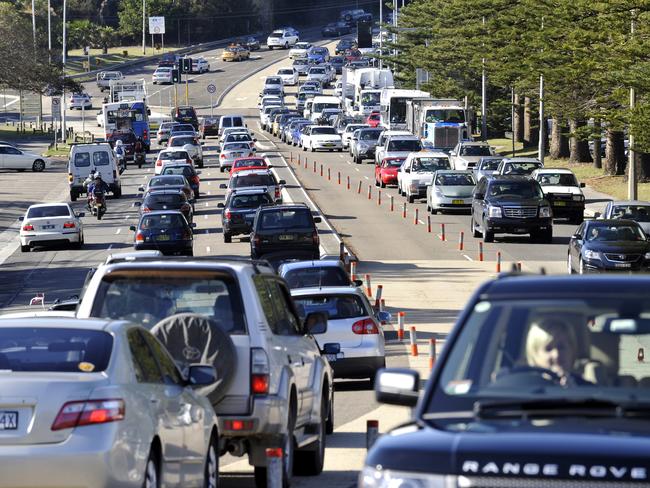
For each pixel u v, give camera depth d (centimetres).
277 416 3419
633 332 2072
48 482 2544
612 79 13262
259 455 3500
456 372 2048
